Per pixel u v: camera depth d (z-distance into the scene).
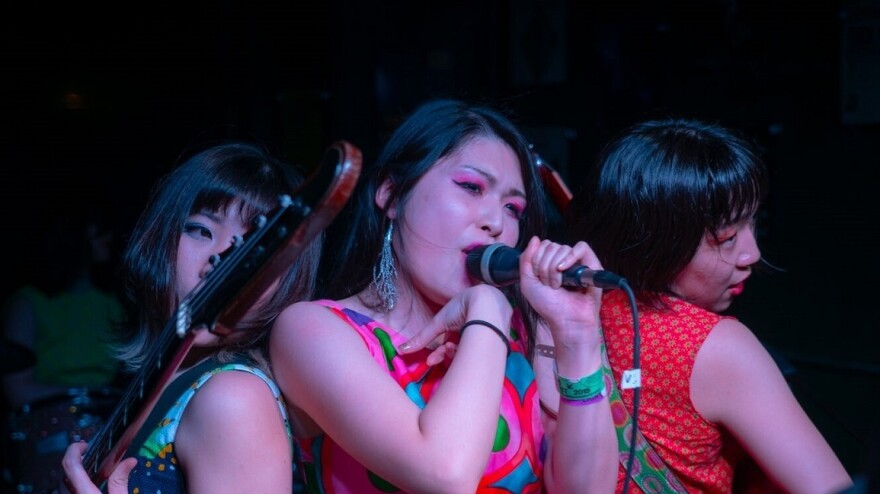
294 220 1.00
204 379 1.27
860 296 3.34
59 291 3.62
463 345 1.26
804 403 1.98
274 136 4.23
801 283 3.43
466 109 1.43
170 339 1.13
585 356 1.35
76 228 3.61
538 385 1.50
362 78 4.13
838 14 3.28
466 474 1.17
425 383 1.36
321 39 4.21
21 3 4.77
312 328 1.29
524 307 1.51
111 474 1.25
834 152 3.34
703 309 1.54
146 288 1.40
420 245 1.37
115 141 4.89
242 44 4.27
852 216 3.33
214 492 1.23
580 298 1.34
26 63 4.91
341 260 1.48
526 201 1.46
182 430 1.26
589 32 3.73
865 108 3.26
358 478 1.33
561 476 1.39
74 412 3.31
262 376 1.29
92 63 4.86
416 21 4.05
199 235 1.38
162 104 4.76
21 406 3.45
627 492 1.32
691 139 1.52
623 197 1.53
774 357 1.74
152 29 4.70
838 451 2.96
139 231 1.42
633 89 3.64
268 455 1.25
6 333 3.60
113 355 1.50
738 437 1.48
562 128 3.80
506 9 3.91
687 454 1.49
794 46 3.37
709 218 1.48
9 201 5.01
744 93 3.45
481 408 1.20
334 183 0.97
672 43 3.56
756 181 1.49
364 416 1.22
